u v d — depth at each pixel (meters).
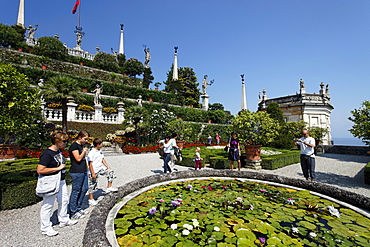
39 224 3.24
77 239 2.76
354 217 2.91
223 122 28.09
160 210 3.09
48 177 2.84
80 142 3.64
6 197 3.80
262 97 25.05
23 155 8.54
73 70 24.89
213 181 4.85
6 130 6.68
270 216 2.94
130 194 3.84
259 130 7.94
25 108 7.16
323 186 3.91
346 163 10.34
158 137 17.11
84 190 3.68
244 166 8.38
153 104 22.47
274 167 8.11
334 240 2.27
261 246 2.14
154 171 7.50
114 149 13.47
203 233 2.42
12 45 22.11
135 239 2.29
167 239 2.29
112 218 2.81
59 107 15.14
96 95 17.47
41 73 17.80
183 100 29.17
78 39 31.89
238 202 3.47
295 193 3.92
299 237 2.36
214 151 11.77
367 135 5.48
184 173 5.08
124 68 31.39
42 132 10.42
